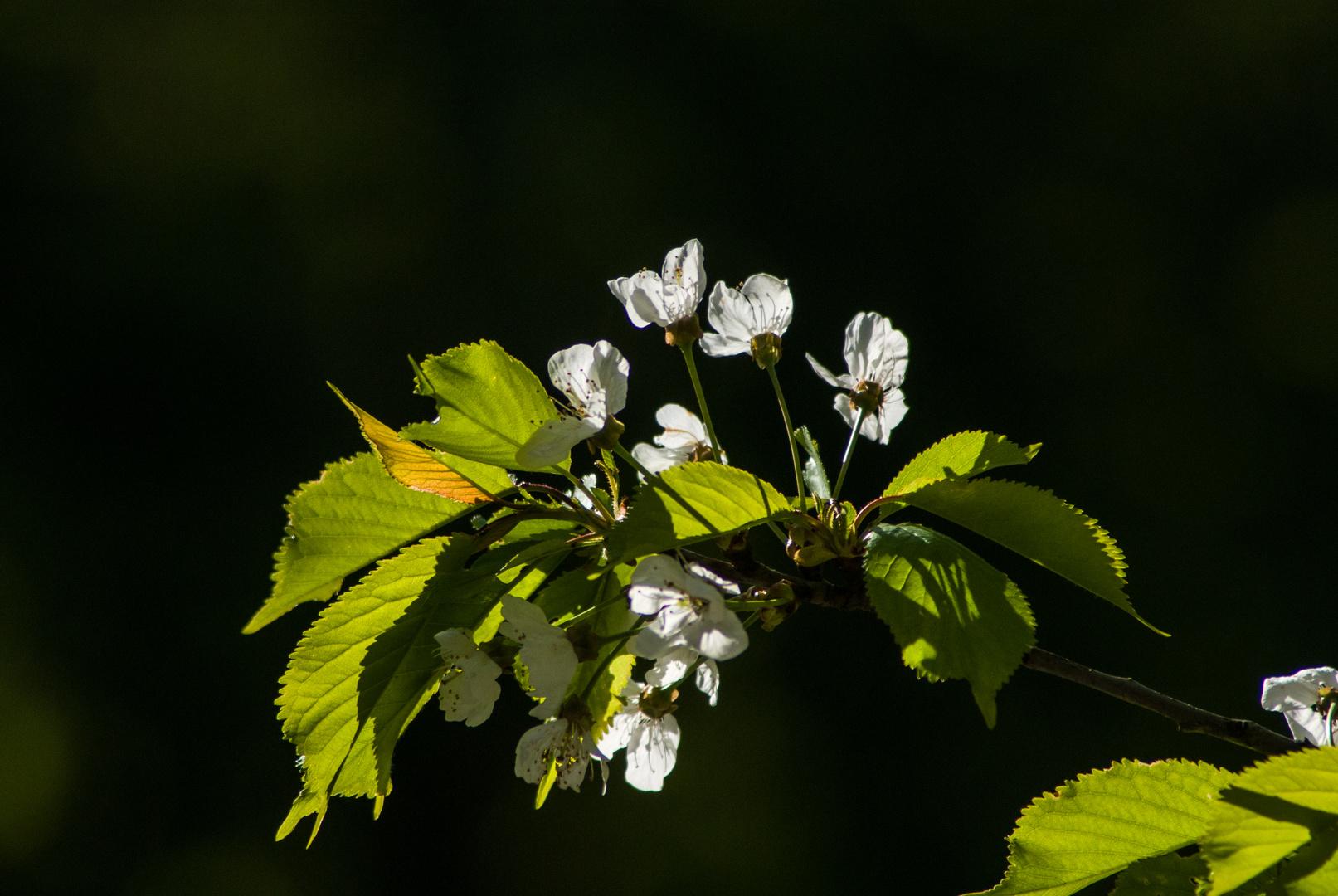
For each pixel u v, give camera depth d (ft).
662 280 6.05
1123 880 5.88
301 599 5.95
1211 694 15.84
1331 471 16.80
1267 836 5.76
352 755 5.93
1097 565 5.87
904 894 15.23
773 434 16.57
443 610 5.93
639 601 5.89
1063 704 15.58
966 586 5.85
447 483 5.95
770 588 5.96
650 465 6.03
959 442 5.95
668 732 6.04
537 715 5.91
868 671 16.06
